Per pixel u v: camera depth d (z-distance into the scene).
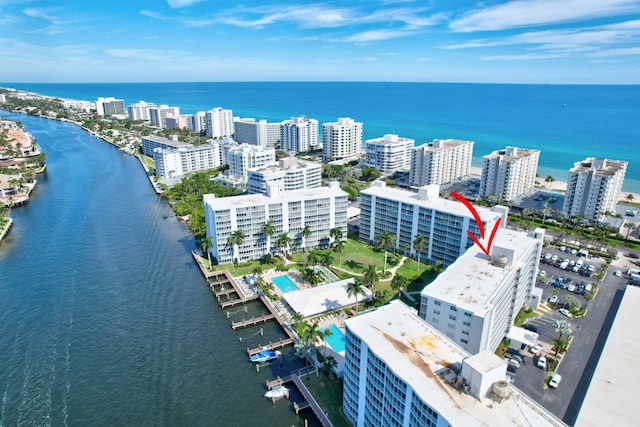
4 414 121.38
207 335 158.50
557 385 125.44
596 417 106.44
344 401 117.81
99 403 125.56
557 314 164.12
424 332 105.25
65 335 156.62
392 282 174.50
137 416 121.19
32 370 138.62
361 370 106.19
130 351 148.62
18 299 179.50
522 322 158.62
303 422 120.00
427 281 191.62
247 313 173.50
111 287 190.88
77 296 182.88
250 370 140.38
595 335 150.38
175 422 119.25
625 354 128.88
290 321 164.50
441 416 79.06
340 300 171.88
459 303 125.25
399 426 93.19
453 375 90.19
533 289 168.75
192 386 132.88
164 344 152.75
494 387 83.50
